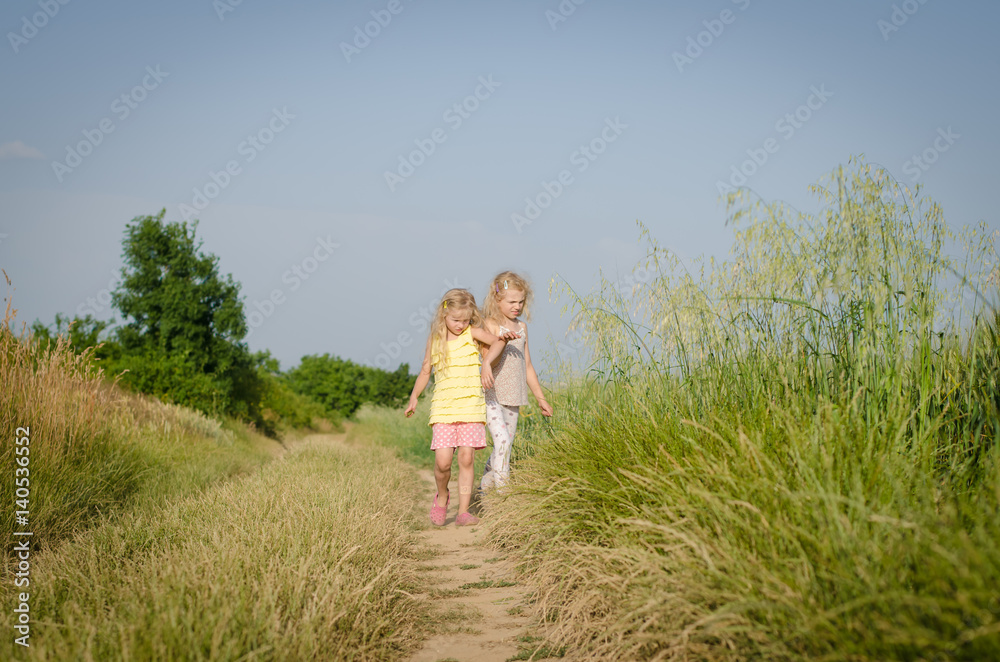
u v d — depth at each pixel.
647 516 2.57
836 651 1.55
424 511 5.87
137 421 8.16
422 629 2.62
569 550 2.79
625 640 2.13
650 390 3.84
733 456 2.46
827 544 1.78
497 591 3.21
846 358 2.76
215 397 16.25
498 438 5.03
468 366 4.83
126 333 21.67
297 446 9.95
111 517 4.08
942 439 2.58
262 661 1.86
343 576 2.59
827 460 2.02
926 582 1.54
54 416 4.84
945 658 1.36
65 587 2.57
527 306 5.27
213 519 3.65
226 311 22.47
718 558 2.01
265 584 2.31
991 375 2.53
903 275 2.54
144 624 1.95
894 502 1.96
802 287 2.94
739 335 3.28
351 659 2.12
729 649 1.81
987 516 1.68
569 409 5.04
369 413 26.11
